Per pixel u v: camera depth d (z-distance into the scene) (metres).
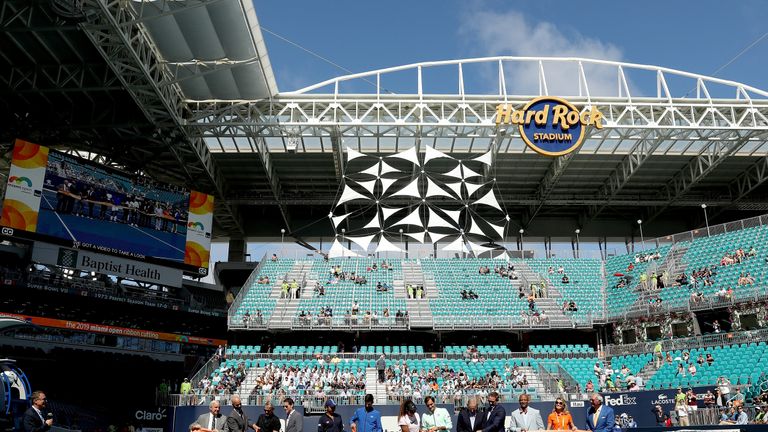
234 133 39.44
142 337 41.12
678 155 46.06
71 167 39.03
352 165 48.94
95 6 27.62
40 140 41.81
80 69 34.28
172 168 46.88
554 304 46.19
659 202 52.03
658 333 40.97
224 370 36.69
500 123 38.88
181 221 44.06
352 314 43.47
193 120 38.16
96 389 39.25
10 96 37.22
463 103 39.38
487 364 38.41
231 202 51.38
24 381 15.21
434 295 47.94
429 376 35.50
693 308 39.31
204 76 36.25
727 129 39.03
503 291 48.62
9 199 35.91
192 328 45.97
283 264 52.84
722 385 28.81
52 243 37.41
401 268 52.62
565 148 39.19
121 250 40.47
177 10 28.48
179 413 31.88
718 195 52.56
